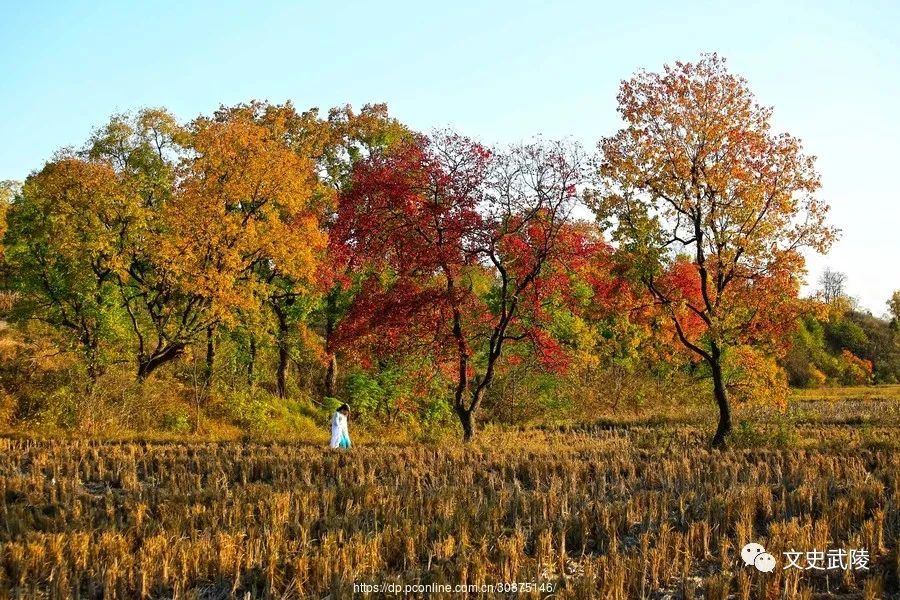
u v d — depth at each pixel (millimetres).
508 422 31531
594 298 23250
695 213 21391
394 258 21531
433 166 20062
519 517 11500
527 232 20438
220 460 15695
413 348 21141
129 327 26516
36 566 8641
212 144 24516
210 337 27172
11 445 17266
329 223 29812
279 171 24531
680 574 9047
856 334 70812
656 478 14445
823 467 15258
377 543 9375
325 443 20359
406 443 20656
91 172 23469
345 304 32000
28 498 12211
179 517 10570
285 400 30266
